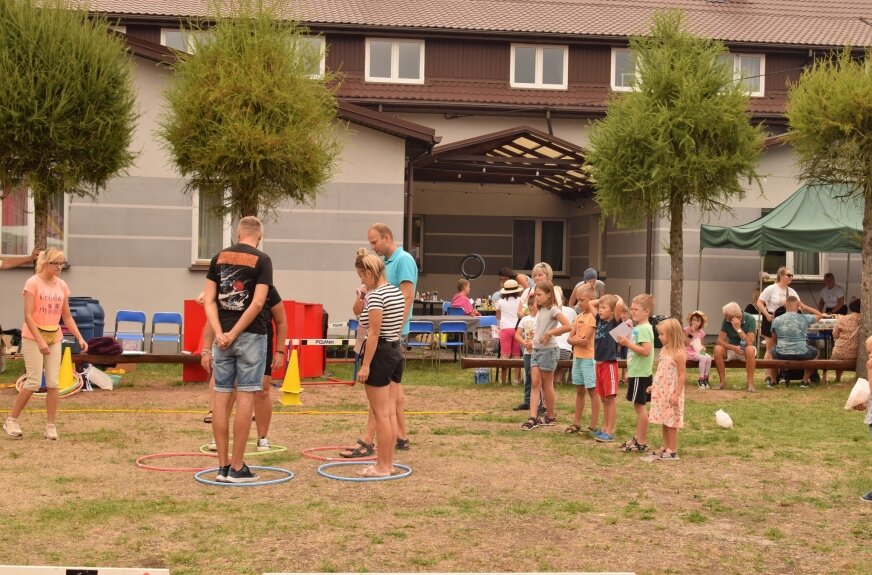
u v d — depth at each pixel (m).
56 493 7.93
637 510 7.77
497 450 10.21
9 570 5.31
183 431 10.97
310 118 16.17
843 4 30.78
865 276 16.36
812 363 16.19
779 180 24.23
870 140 15.88
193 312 15.38
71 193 16.72
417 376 17.00
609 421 10.89
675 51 18.12
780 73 27.58
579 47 27.30
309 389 14.99
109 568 5.50
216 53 16.17
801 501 8.22
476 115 26.58
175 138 16.19
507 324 16.14
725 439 11.11
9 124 14.98
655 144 17.55
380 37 26.56
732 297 24.25
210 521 7.15
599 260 27.95
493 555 6.48
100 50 15.72
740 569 6.33
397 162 20.62
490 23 27.03
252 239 8.55
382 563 6.25
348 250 20.55
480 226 30.03
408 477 8.81
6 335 19.16
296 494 8.07
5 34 15.19
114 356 14.70
